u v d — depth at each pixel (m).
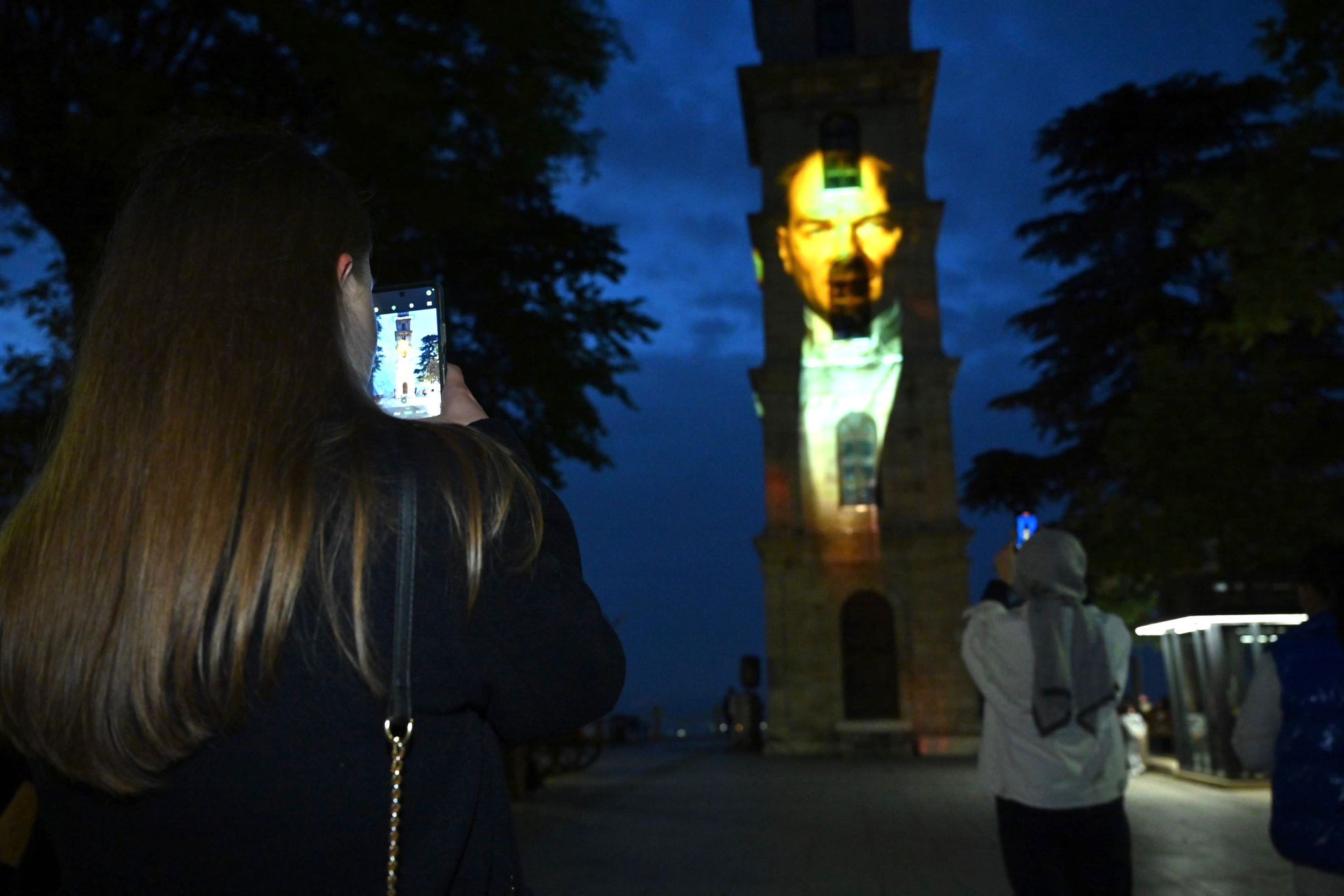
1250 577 17.83
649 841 12.89
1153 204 38.16
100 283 1.46
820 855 11.71
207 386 1.32
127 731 1.21
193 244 1.42
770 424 35.88
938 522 34.75
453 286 19.14
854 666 34.19
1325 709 3.67
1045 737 4.61
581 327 19.88
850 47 38.88
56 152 11.54
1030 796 4.62
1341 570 3.77
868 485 35.50
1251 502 20.77
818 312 36.50
